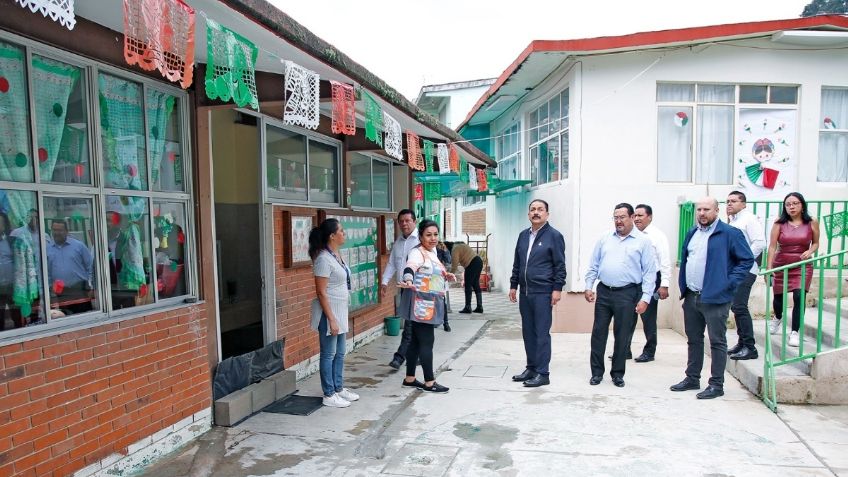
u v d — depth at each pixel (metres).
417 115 5.55
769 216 8.32
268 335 5.31
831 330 5.58
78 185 3.26
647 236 5.73
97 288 3.39
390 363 6.29
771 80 8.23
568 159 8.74
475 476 3.51
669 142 8.41
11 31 2.82
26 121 2.96
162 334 3.79
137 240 3.73
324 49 3.52
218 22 2.94
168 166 4.05
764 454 3.80
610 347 7.25
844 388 4.78
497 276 14.53
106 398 3.33
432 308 5.21
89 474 3.21
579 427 4.34
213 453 3.88
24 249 2.95
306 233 5.89
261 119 5.25
